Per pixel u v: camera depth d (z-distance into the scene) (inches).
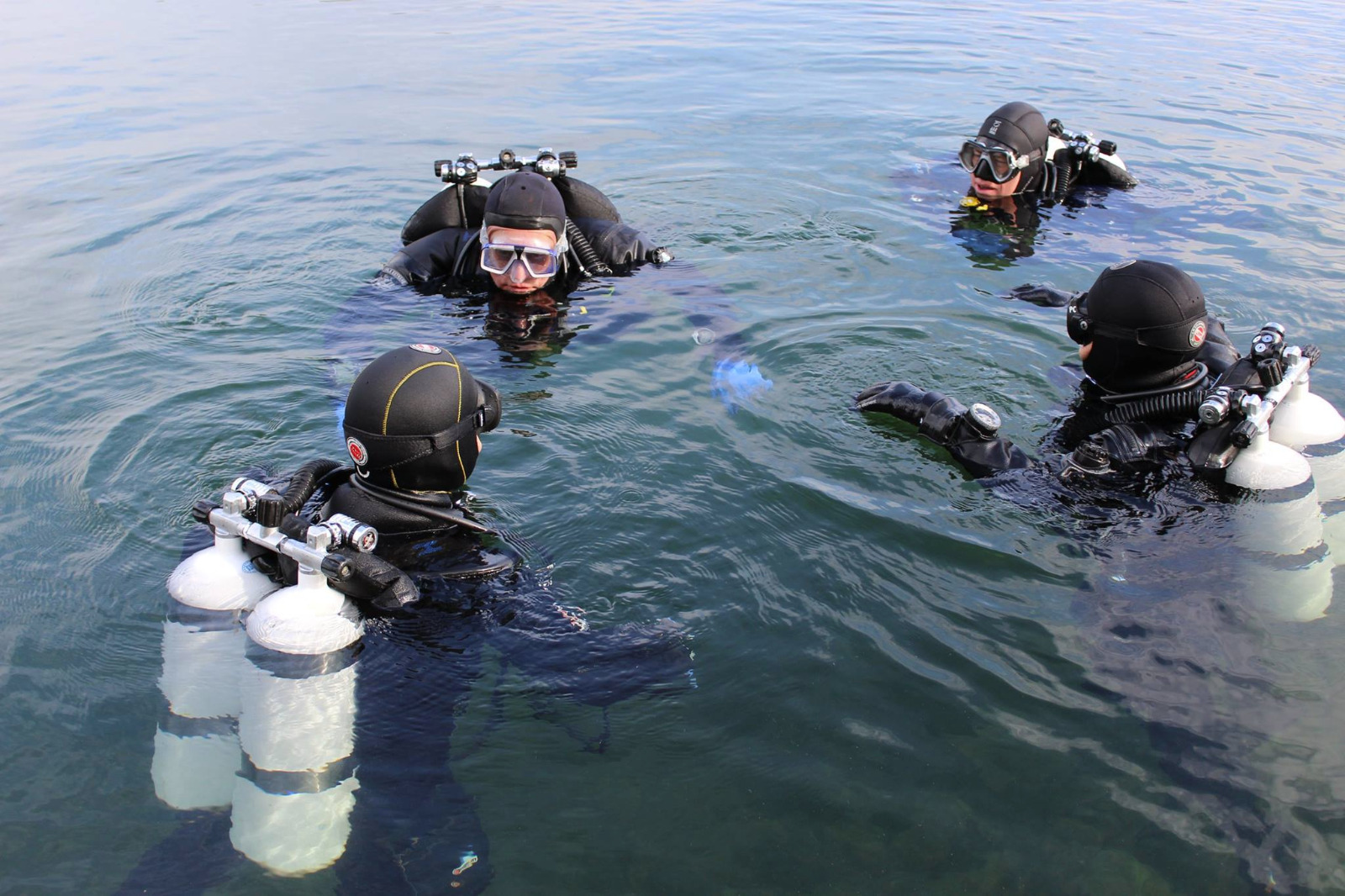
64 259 240.2
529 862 86.9
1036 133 281.0
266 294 221.3
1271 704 106.3
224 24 539.8
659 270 237.5
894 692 107.3
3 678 106.8
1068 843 90.1
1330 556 128.2
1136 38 489.1
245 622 103.0
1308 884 86.4
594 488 143.8
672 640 111.7
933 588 124.0
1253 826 91.9
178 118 364.5
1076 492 142.0
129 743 98.4
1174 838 90.7
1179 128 347.3
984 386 176.1
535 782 94.6
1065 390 173.9
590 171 312.5
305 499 115.0
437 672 103.4
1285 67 426.9
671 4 597.6
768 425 162.1
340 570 98.7
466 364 186.4
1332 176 297.3
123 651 111.0
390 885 83.8
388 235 260.5
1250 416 135.6
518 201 216.7
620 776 95.8
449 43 489.7
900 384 163.9
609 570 125.8
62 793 92.4
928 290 221.6
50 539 131.3
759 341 194.7
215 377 178.5
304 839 86.4
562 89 406.3
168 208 276.2
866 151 331.9
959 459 149.7
